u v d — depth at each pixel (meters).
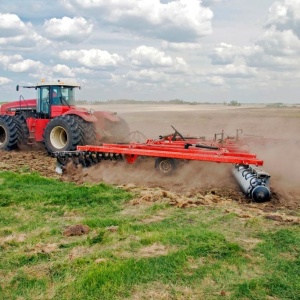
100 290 4.33
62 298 4.22
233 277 4.68
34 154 14.39
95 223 6.48
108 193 8.39
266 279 4.62
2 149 15.20
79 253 5.34
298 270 4.85
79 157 10.78
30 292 4.36
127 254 5.26
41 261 5.12
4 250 5.49
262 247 5.49
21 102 16.03
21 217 6.90
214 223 6.56
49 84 14.86
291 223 6.61
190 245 5.45
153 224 6.50
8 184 9.06
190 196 8.52
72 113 13.60
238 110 48.84
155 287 4.45
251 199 8.29
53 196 8.09
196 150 9.84
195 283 4.55
